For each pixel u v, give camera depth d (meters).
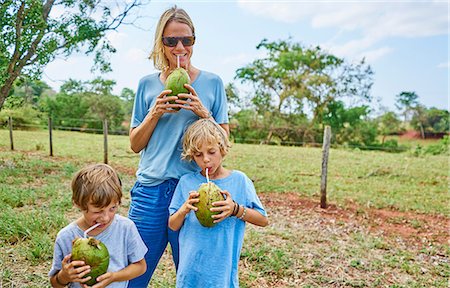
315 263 5.97
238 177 3.05
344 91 39.19
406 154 23.77
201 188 2.82
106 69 14.23
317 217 8.95
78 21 12.83
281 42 41.69
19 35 11.80
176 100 2.94
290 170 15.52
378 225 8.60
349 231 7.98
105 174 2.48
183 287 2.91
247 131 37.09
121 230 2.71
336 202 10.37
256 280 5.38
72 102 39.41
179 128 3.10
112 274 2.56
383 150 32.88
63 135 26.66
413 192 11.98
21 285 4.64
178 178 3.15
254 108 38.22
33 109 29.91
